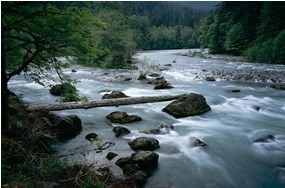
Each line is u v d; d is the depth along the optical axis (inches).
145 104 550.6
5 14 239.5
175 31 4136.3
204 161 313.1
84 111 490.0
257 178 280.8
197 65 1305.4
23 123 309.0
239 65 1299.2
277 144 361.7
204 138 380.8
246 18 1969.7
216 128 423.2
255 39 1875.0
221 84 816.9
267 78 895.7
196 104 495.2
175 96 509.4
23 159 242.7
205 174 284.5
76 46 306.5
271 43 1451.8
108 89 717.9
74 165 257.1
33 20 258.5
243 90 727.1
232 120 465.7
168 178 269.6
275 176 284.5
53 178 232.5
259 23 1902.1
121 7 2258.9
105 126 411.5
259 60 1494.8
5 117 261.9
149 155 284.5
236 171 293.1
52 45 300.5
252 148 350.6
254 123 452.1
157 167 290.4
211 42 2188.7
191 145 352.8
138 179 247.6
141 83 823.7
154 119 455.8
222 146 355.9
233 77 925.8
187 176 277.6
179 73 1034.7
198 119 466.6
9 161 233.9
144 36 3548.2
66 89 397.1
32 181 205.3
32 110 368.8
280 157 324.8
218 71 1073.5
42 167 227.9
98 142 345.4
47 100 559.5
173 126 411.5
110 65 1189.1
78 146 331.6
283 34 1357.0
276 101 601.0
